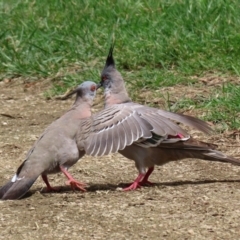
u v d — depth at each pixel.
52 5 20.14
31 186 10.70
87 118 10.91
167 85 16.19
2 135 14.09
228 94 15.13
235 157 12.55
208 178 11.62
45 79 17.41
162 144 10.91
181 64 16.84
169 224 9.80
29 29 19.08
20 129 14.43
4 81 17.55
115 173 12.02
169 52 17.31
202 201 10.52
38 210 10.34
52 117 15.17
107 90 11.80
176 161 12.47
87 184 11.48
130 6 19.23
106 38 18.20
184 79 16.27
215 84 15.96
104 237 9.48
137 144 10.91
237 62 16.67
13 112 15.55
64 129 10.77
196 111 14.72
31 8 20.33
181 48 17.30
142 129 10.48
